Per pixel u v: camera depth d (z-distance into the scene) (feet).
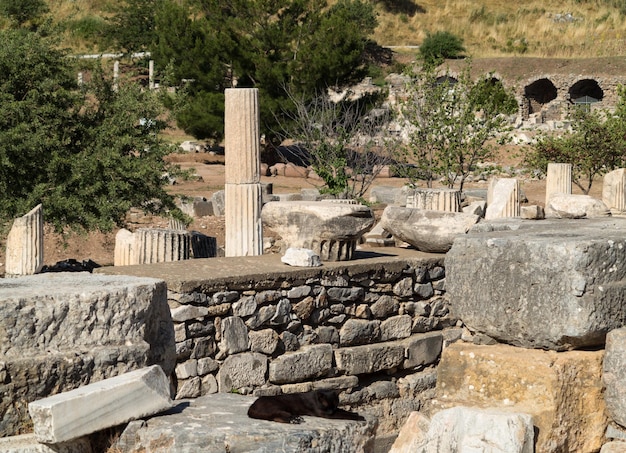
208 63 118.83
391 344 40.55
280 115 117.08
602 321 21.61
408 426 21.18
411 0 230.89
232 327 35.70
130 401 19.11
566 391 21.52
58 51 65.77
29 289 20.44
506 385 22.09
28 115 60.95
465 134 81.66
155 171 61.52
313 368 37.91
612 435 21.75
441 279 43.14
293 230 41.01
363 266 39.88
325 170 85.35
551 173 78.18
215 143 131.23
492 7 229.86
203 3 122.83
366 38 201.16
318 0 122.21
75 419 18.39
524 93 182.50
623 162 88.84
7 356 19.21
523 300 22.24
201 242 52.60
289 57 119.55
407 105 83.71
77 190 60.18
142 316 20.93
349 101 116.98
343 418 19.92
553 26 219.00
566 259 21.50
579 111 91.66
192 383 34.37
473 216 43.45
